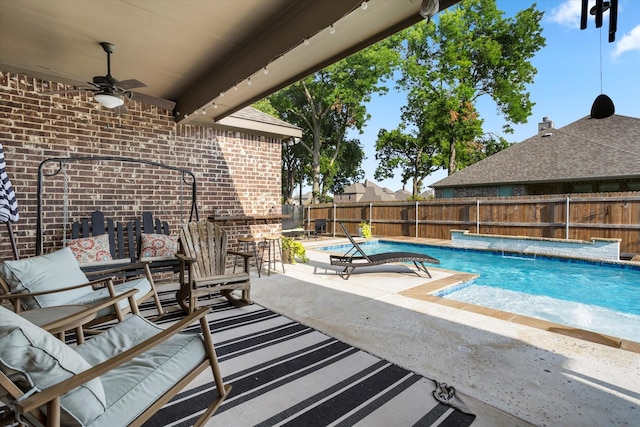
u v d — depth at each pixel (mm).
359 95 21484
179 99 5555
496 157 16062
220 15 3219
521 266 7914
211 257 4262
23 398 1134
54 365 1193
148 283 3465
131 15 3168
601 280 6590
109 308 2795
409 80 22766
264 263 6930
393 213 12969
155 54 3996
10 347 1150
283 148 27438
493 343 2863
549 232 9273
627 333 3791
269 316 3594
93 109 4953
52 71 4410
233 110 5281
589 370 2402
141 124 5387
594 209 8516
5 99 4316
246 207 6691
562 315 4379
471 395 2092
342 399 2062
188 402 2023
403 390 2154
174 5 3023
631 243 7949
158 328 2039
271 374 2361
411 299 4246
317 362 2535
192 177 5785
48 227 4547
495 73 20812
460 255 9445
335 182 31406
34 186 4484
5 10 3047
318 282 5230
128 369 1613
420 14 2789
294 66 3811
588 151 13000
